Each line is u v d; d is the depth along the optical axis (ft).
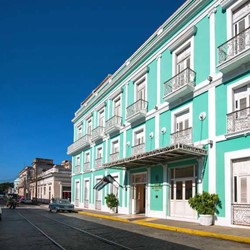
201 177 57.52
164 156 63.98
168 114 69.87
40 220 71.26
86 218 77.82
